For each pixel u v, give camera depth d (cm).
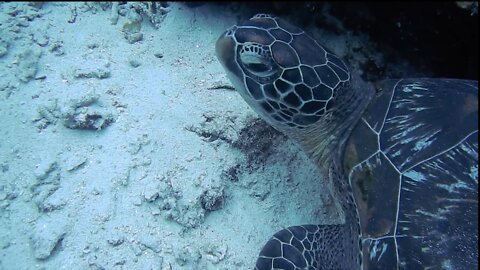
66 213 39
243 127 49
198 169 45
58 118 46
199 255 39
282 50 37
